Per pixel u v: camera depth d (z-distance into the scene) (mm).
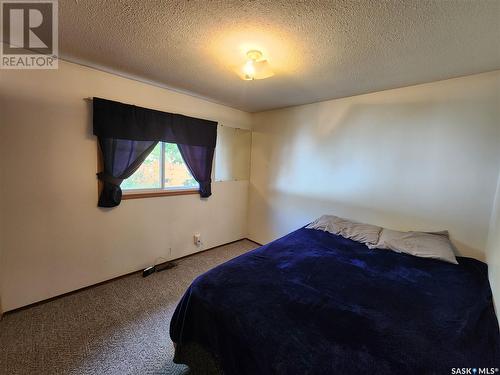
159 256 2713
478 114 1834
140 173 2504
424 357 859
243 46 1562
